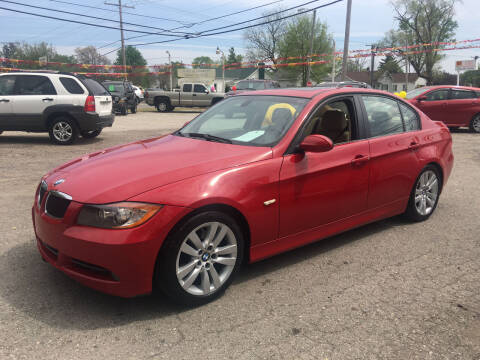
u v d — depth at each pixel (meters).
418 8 53.03
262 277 3.35
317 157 3.40
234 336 2.54
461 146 10.71
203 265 2.84
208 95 25.92
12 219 4.54
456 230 4.52
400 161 4.17
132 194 2.61
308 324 2.69
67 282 3.17
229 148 3.28
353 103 3.90
